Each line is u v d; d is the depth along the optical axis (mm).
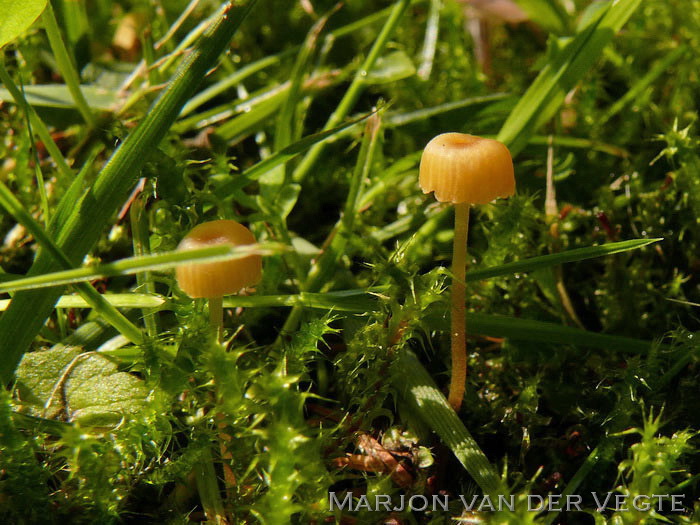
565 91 146
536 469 127
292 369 121
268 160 134
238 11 123
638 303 144
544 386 134
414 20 204
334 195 162
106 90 161
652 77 167
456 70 181
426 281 121
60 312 133
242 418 115
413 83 177
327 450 124
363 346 123
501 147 116
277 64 190
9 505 115
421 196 158
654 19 189
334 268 140
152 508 122
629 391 124
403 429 127
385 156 170
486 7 186
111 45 191
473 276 127
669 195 147
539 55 193
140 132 121
